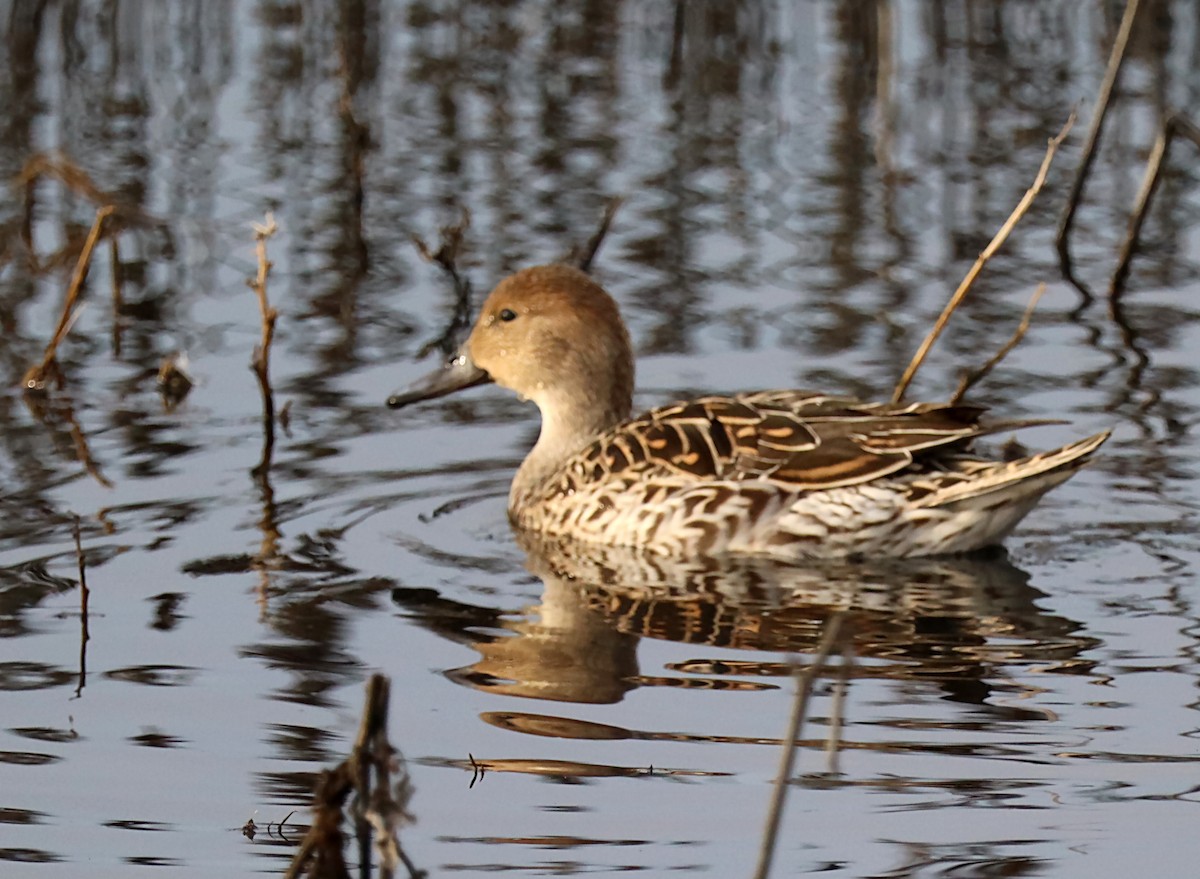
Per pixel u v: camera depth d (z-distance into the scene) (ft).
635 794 28.81
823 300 55.67
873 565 39.55
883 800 28.53
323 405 49.32
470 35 83.46
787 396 42.14
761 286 56.80
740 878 26.35
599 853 27.09
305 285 57.77
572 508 41.75
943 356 51.26
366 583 38.14
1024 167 67.87
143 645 34.47
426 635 35.29
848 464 39.55
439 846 27.27
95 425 47.47
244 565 38.83
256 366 46.34
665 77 78.95
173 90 76.13
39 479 43.62
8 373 50.93
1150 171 56.29
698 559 40.24
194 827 27.96
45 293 57.41
